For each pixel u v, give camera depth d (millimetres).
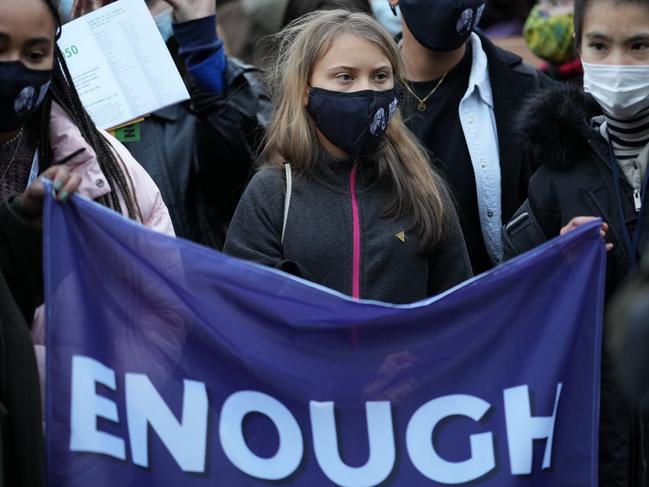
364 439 7914
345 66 9539
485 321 8023
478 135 11508
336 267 9398
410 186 9609
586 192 9797
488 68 11773
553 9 14602
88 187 8570
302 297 7902
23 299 8133
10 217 7941
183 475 7770
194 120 12484
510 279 8031
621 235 9656
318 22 9766
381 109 9531
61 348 7648
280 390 7879
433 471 7934
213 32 12141
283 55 10430
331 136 9586
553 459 8039
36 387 7750
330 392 7902
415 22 11391
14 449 7676
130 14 10461
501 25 17797
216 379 7848
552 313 8039
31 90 8141
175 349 7840
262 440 7859
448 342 7992
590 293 8062
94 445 7633
